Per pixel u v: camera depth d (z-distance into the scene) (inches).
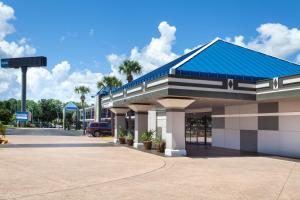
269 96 930.1
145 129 1232.2
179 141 956.0
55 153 1001.5
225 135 1256.8
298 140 935.0
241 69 1041.5
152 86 980.6
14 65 4682.6
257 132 1091.3
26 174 614.9
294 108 953.5
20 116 4362.7
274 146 1017.5
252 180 567.2
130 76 2106.3
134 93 1140.5
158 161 820.6
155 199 429.4
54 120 5920.3
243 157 927.0
